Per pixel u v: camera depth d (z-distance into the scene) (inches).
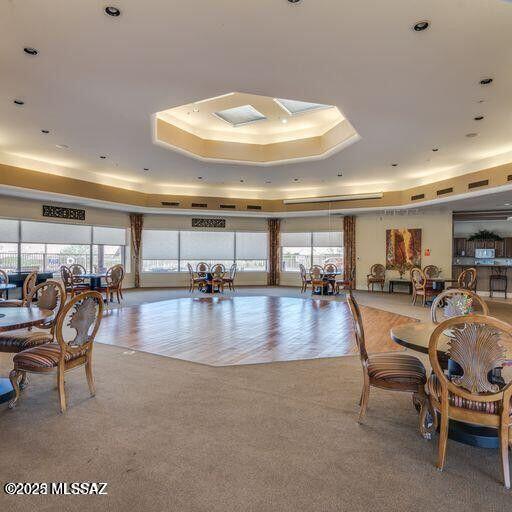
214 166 339.6
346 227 476.4
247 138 325.7
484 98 182.4
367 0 108.9
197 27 122.6
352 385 134.6
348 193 440.1
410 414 110.7
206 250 499.8
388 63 146.7
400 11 114.0
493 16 116.1
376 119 213.2
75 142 263.1
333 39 129.6
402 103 189.0
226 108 262.5
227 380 139.2
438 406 85.7
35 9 113.3
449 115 206.5
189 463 84.0
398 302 359.9
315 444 92.9
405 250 450.9
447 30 123.8
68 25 121.6
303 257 506.3
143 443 92.6
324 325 245.6
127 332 221.5
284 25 121.3
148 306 324.8
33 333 136.9
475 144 264.5
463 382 81.8
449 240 429.4
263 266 517.7
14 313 130.6
